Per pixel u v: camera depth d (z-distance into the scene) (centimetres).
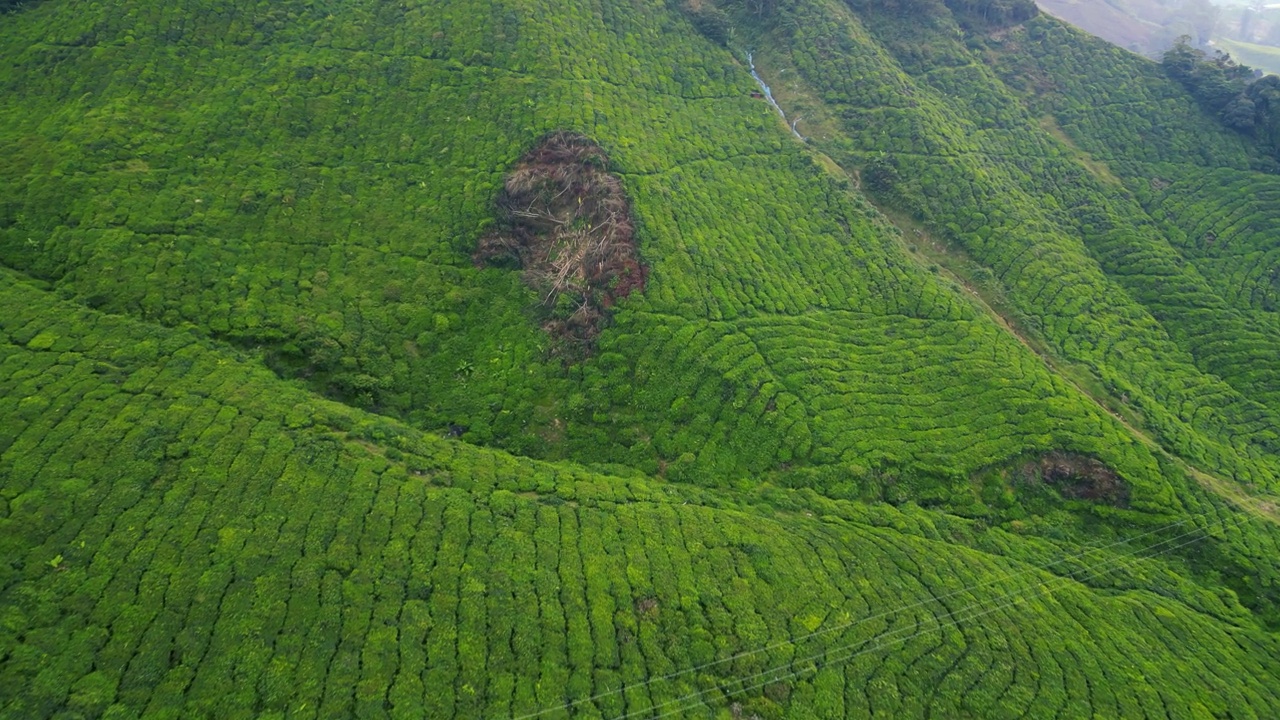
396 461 3378
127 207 4294
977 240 5747
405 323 4278
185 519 2845
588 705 2592
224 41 5481
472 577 2909
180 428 3189
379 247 4575
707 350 4322
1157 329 5394
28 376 3256
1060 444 4147
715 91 6575
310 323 4072
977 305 5200
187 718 2312
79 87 5028
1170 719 2866
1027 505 3997
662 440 3981
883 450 4047
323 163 4928
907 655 2945
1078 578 3619
